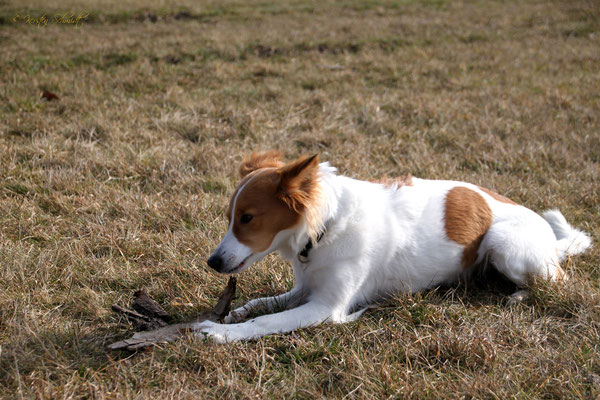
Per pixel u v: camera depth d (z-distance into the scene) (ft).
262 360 9.10
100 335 9.82
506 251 11.12
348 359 9.14
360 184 11.12
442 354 9.35
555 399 8.46
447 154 19.31
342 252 10.35
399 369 9.04
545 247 11.38
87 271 11.79
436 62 32.45
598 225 14.69
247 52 33.71
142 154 17.90
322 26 42.68
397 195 11.32
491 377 8.71
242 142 19.92
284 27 42.37
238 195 9.80
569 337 9.89
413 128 21.99
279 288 11.68
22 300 10.43
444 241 11.18
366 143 20.17
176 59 30.96
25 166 16.83
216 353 9.16
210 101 23.75
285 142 19.71
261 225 9.75
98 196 15.37
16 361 8.64
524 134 21.36
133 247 12.85
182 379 8.62
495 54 34.88
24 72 27.12
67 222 13.96
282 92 25.63
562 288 11.05
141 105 22.91
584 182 17.20
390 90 27.14
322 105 23.88
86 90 24.70
